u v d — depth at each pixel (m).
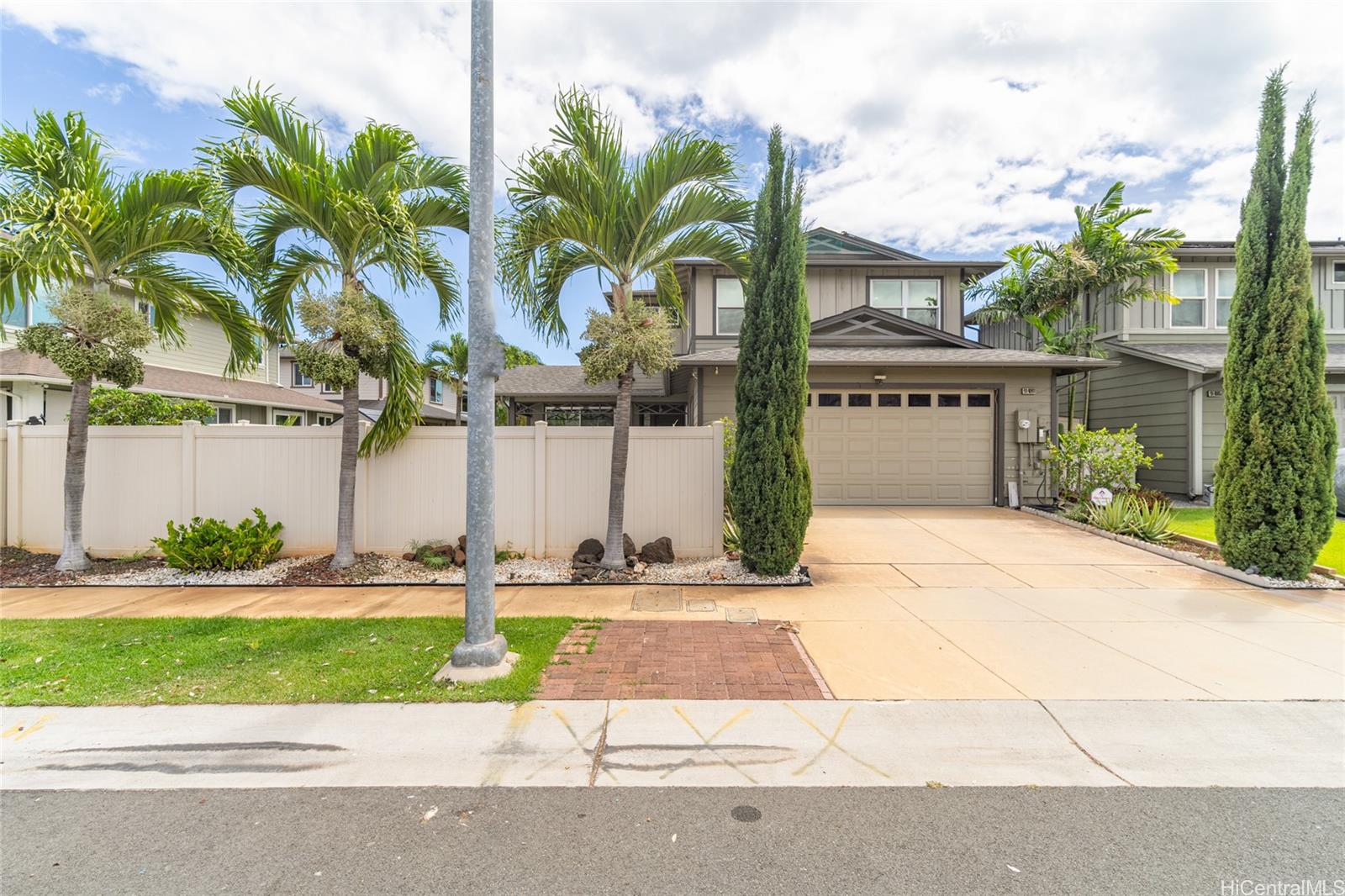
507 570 7.26
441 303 7.84
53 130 6.59
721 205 6.88
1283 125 6.50
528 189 6.65
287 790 2.90
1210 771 3.06
